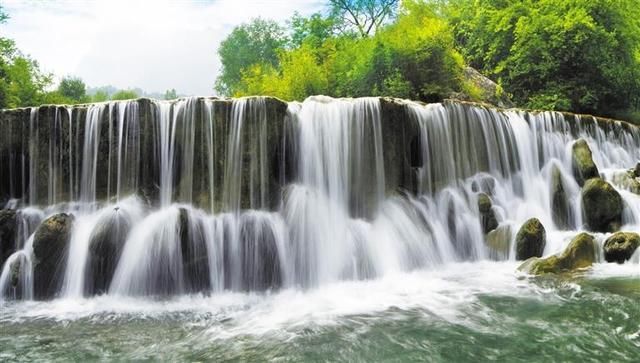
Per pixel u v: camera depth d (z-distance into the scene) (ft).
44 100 66.85
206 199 31.81
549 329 20.49
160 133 32.73
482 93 62.23
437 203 37.32
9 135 33.47
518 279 28.55
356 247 31.14
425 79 53.78
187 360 18.39
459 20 81.35
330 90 58.39
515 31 65.41
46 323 23.30
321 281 30.09
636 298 23.90
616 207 36.78
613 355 17.84
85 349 19.70
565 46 62.54
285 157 33.63
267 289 29.04
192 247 28.99
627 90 67.46
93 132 32.81
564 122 46.65
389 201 34.86
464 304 24.40
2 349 19.83
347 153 34.78
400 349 19.03
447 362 17.79
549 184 42.16
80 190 32.73
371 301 25.62
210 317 23.76
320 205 32.71
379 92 52.75
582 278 27.73
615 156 49.65
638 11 68.69
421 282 28.96
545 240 33.24
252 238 29.81
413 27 56.80
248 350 19.27
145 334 21.42
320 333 20.99
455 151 39.37
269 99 32.78
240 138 32.35
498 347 18.92
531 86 67.05
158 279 27.94
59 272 28.07
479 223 36.35
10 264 28.96
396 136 36.09
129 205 30.96
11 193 33.53
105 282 28.02
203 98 32.86
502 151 41.96
